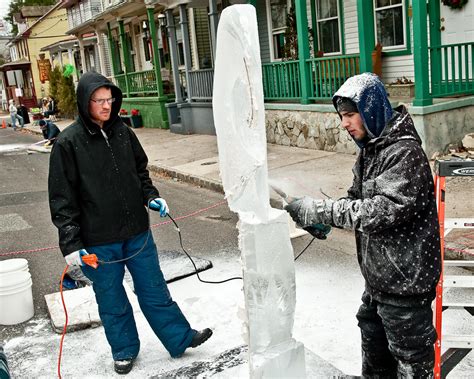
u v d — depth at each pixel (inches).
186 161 429.1
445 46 313.1
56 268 215.8
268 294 75.1
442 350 109.2
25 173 493.4
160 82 665.6
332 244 209.3
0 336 158.9
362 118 77.3
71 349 146.6
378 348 93.6
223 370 100.0
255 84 69.1
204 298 170.1
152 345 143.6
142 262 127.3
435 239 78.9
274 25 522.9
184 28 565.0
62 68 1170.0
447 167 90.7
